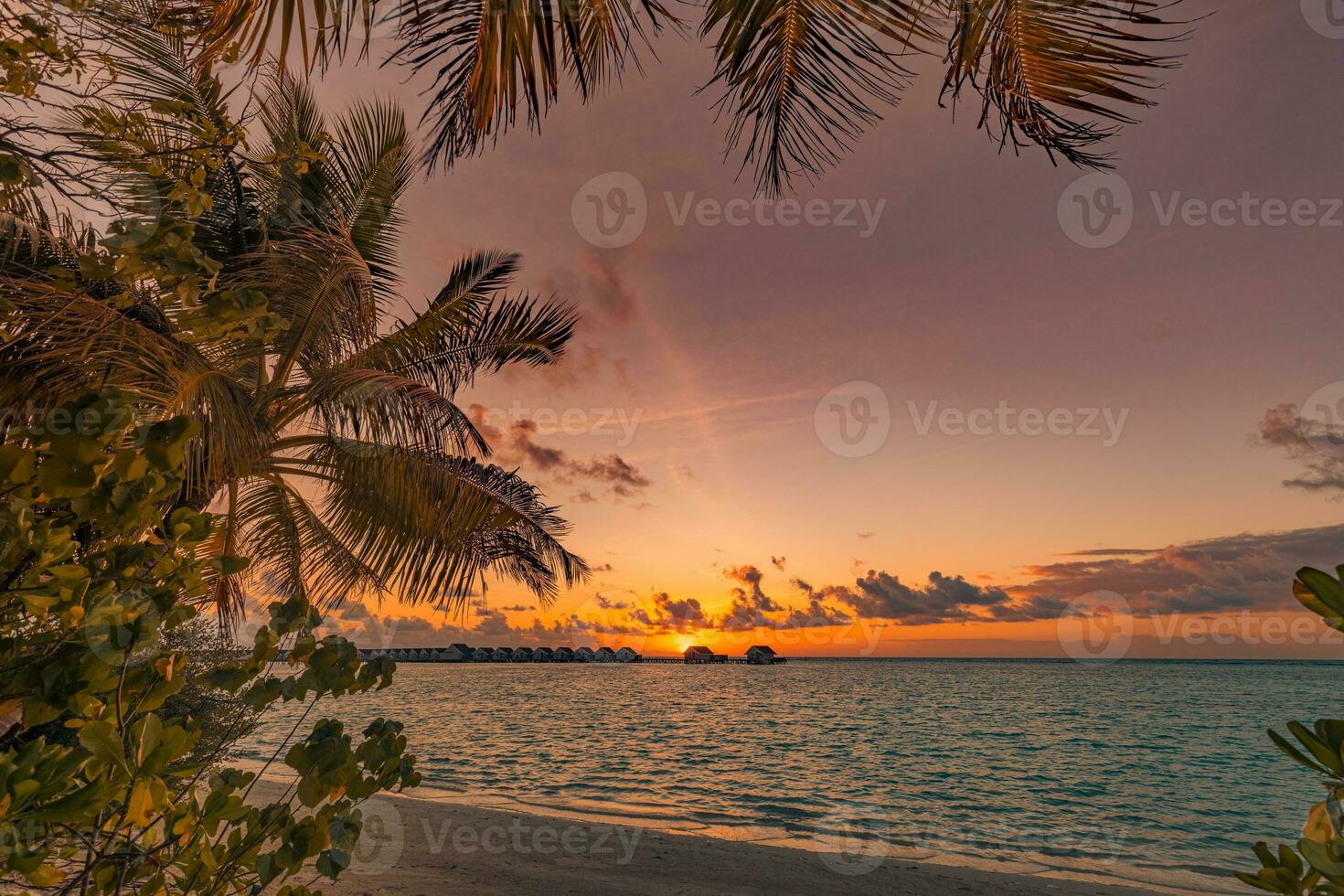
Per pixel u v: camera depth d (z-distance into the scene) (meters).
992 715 39.66
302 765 1.42
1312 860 0.88
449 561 7.45
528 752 25.22
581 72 2.68
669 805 15.59
